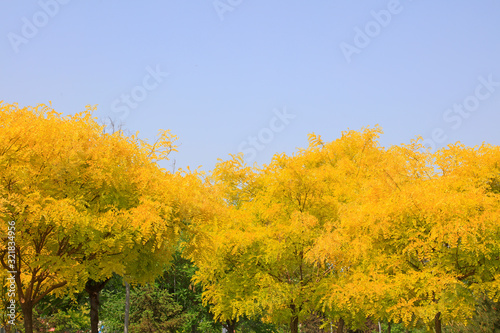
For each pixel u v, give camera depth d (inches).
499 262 550.6
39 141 433.1
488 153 654.5
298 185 667.4
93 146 465.7
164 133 555.8
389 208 571.8
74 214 410.0
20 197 396.8
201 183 556.4
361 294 571.5
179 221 515.8
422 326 770.2
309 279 681.0
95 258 475.8
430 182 637.3
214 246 603.2
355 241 584.1
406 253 592.7
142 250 523.2
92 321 561.0
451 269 550.3
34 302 462.6
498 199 559.2
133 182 498.6
